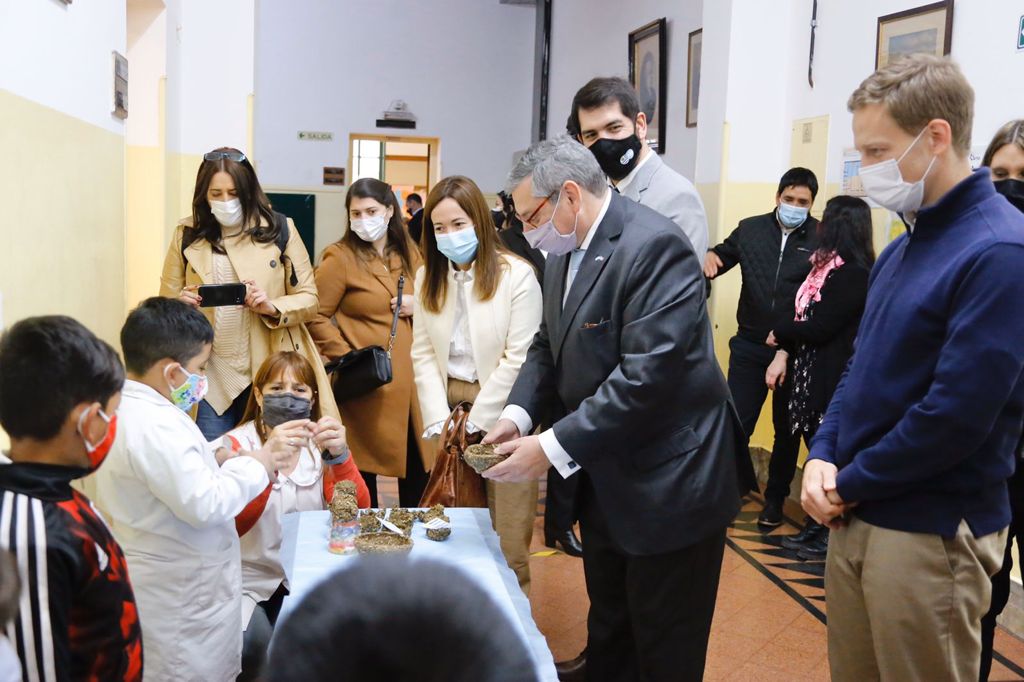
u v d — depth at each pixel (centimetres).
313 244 1058
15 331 141
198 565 204
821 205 504
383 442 373
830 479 192
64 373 138
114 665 144
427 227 298
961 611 179
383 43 1061
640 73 791
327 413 349
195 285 340
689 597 231
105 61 366
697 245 316
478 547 217
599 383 229
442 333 303
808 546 440
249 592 254
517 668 73
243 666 239
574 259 238
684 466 222
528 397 251
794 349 450
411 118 1077
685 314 216
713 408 229
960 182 175
